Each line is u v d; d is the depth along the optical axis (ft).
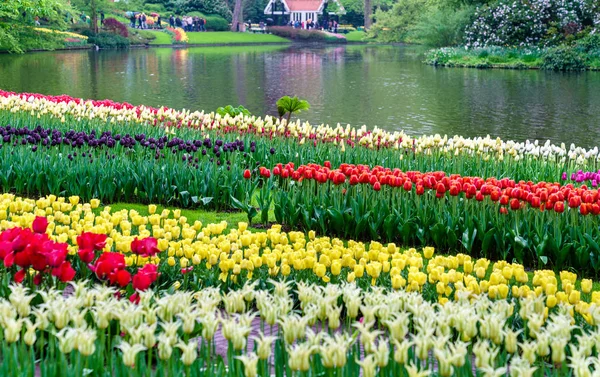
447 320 11.82
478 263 16.97
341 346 10.57
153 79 104.83
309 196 28.66
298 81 105.40
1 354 13.28
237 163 34.50
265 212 29.48
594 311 12.80
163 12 256.93
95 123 42.57
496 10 150.92
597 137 60.95
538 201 24.03
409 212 27.12
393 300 12.87
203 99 83.20
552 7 146.82
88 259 15.15
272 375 12.91
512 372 10.41
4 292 15.24
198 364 11.89
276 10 296.30
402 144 36.68
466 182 25.79
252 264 17.24
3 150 33.12
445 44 163.32
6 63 129.39
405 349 10.75
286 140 39.60
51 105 42.45
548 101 84.23
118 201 32.58
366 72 121.70
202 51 177.88
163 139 33.27
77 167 31.83
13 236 14.89
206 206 32.45
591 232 24.18
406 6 236.63
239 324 11.54
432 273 16.25
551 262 24.63
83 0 197.67
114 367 12.76
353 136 39.45
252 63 138.72
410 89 96.37
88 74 110.73
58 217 21.89
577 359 10.34
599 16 142.51
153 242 15.87
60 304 11.89
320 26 294.87
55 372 11.52
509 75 118.52
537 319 11.98
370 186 28.37
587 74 120.88
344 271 18.33
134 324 11.89
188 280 18.60
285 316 11.99
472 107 79.00
